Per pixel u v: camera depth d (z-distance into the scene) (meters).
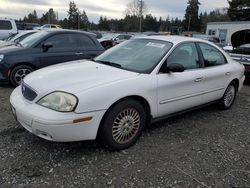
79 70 3.89
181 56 4.41
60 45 7.30
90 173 3.16
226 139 4.27
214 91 5.11
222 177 3.23
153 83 3.87
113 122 3.51
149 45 4.49
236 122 5.05
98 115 3.32
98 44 7.98
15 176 3.03
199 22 87.69
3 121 4.45
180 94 4.32
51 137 3.18
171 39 4.55
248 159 3.68
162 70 4.05
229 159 3.65
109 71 3.87
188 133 4.40
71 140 3.23
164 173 3.24
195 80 4.54
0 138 3.86
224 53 5.51
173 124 4.75
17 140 3.83
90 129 3.30
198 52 4.77
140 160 3.49
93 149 3.69
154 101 3.94
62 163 3.32
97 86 3.36
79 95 3.20
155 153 3.69
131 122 3.74
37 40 7.13
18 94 3.75
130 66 4.11
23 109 3.36
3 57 6.72
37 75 3.80
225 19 75.62
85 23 86.12
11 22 15.37
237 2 47.12
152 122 4.11
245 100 6.70
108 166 3.31
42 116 3.13
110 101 3.39
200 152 3.79
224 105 5.63
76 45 7.54
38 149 3.61
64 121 3.11
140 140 4.04
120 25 76.69
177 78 4.21
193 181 3.12
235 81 5.73
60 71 3.86
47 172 3.13
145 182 3.05
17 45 7.50
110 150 3.64
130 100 3.65
